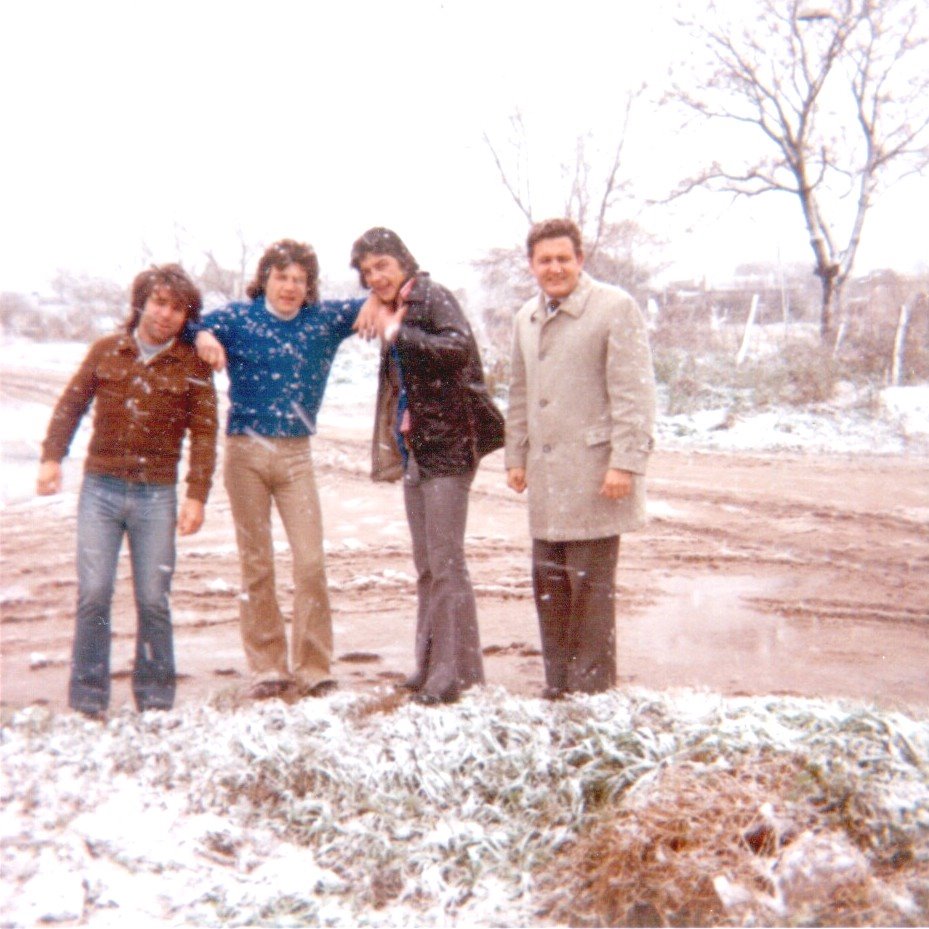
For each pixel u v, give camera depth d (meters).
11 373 26.45
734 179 28.02
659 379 20.28
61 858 3.76
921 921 3.28
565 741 4.33
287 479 5.57
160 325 5.13
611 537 5.12
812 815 3.64
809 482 13.07
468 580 5.33
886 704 5.22
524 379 5.52
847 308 28.02
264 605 5.63
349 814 4.07
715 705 4.43
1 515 10.66
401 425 5.43
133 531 5.16
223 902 3.59
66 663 6.30
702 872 3.48
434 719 4.60
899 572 8.64
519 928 3.54
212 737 4.57
